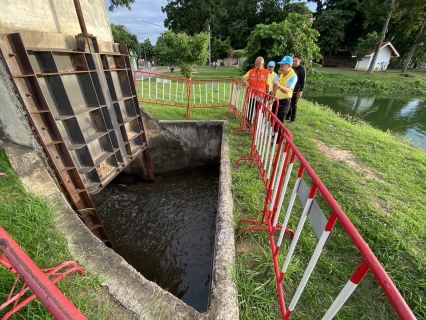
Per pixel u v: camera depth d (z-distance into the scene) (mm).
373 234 2354
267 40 13727
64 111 2764
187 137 5781
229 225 2354
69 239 2006
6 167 2555
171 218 4293
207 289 2945
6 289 1539
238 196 3053
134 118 4324
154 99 7754
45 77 2541
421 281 1908
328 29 29922
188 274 3180
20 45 2117
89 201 3180
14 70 2143
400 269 2025
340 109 15086
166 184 5566
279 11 35094
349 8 31906
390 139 5605
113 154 3693
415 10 24656
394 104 17047
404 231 2420
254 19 38188
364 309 1758
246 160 4012
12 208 2166
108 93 3447
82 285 1633
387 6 24172
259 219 2604
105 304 1537
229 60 38219
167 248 3627
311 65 13930
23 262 833
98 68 3146
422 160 4168
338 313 1709
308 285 1879
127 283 1676
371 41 26297
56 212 2277
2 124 2633
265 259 2100
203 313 1530
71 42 2844
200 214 4410
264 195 3100
